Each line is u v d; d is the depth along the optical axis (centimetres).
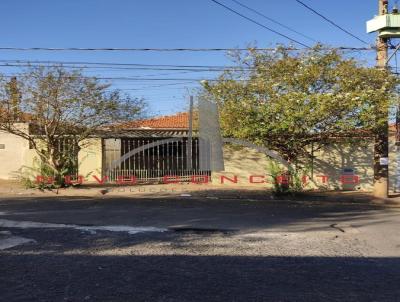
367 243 998
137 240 1012
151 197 1897
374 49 1886
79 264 802
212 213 1442
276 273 750
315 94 1741
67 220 1268
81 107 2081
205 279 713
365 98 1702
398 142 2156
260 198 1905
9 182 2388
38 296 631
